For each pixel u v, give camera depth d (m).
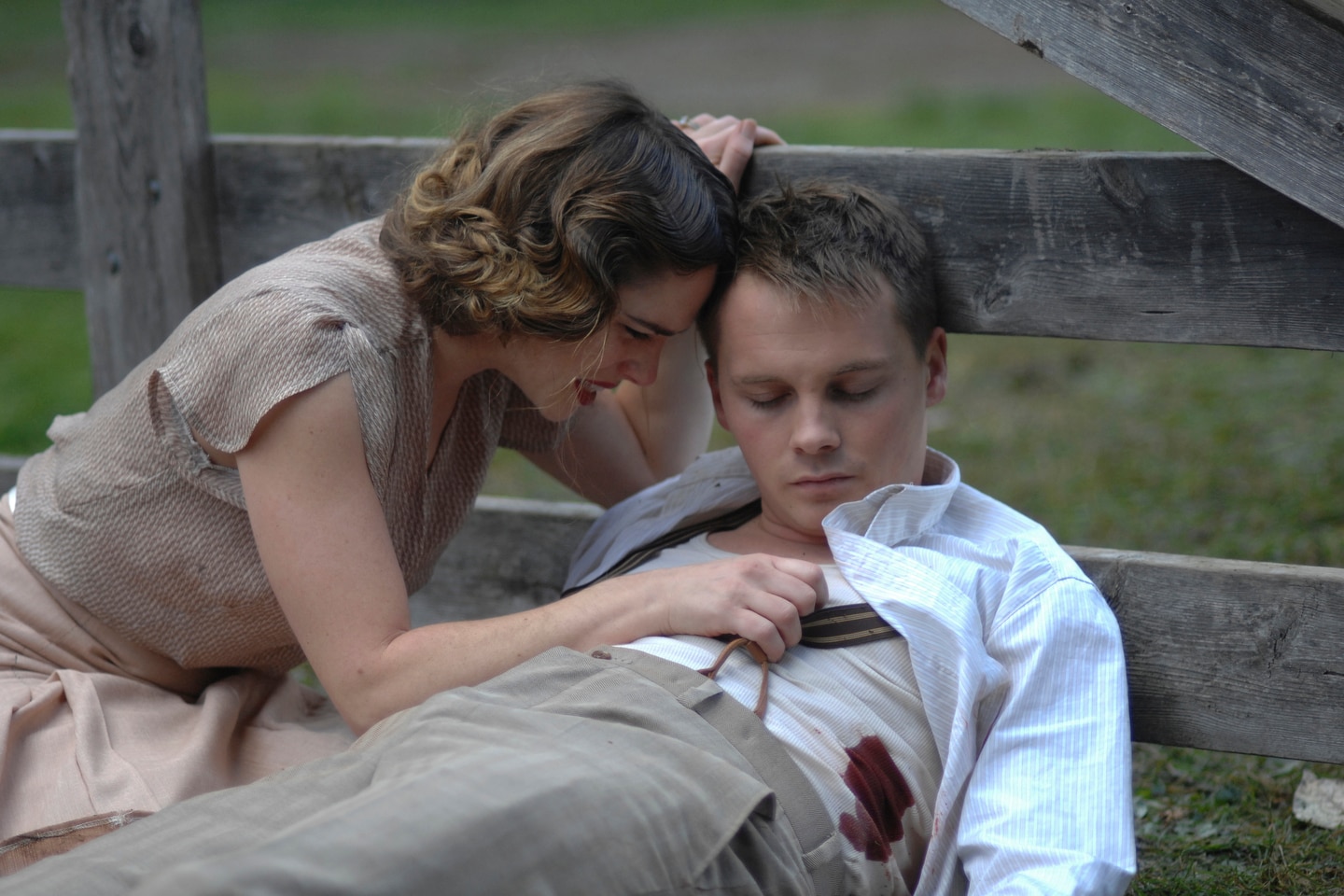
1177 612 4.54
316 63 32.56
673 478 5.00
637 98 4.37
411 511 4.48
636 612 4.01
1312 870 4.82
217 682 4.60
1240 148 3.94
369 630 3.98
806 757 3.78
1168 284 4.48
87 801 3.95
